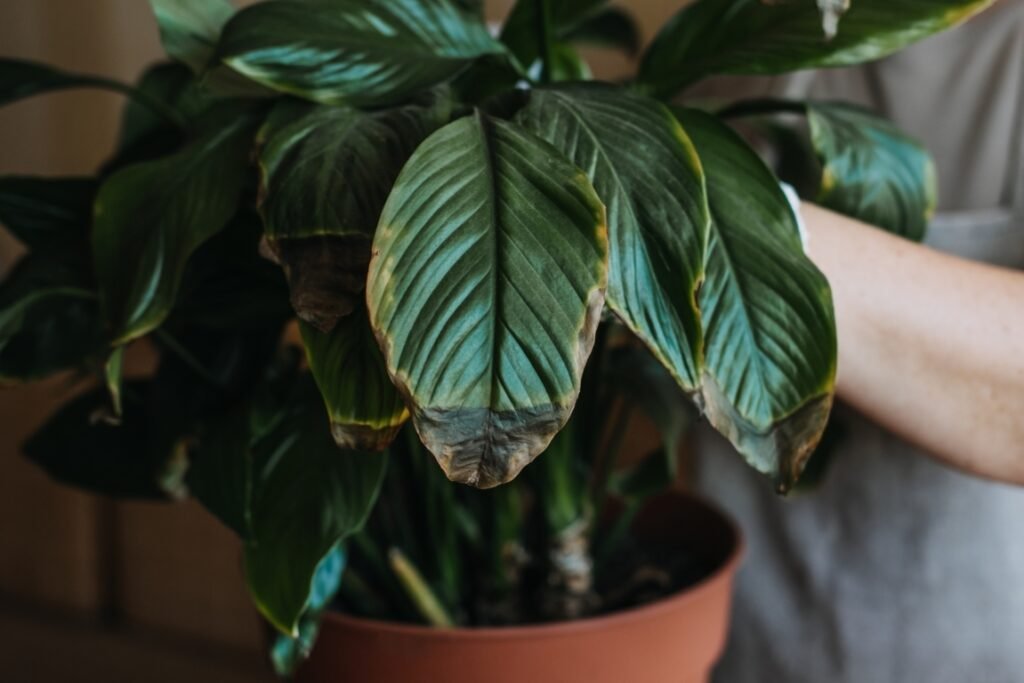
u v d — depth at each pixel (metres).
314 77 0.68
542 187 0.61
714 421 0.67
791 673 1.08
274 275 0.80
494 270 0.60
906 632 1.02
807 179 0.94
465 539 0.90
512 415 0.58
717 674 1.13
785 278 0.69
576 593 0.88
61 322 0.82
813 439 0.68
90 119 1.56
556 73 0.84
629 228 0.64
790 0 0.64
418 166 0.61
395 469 0.88
